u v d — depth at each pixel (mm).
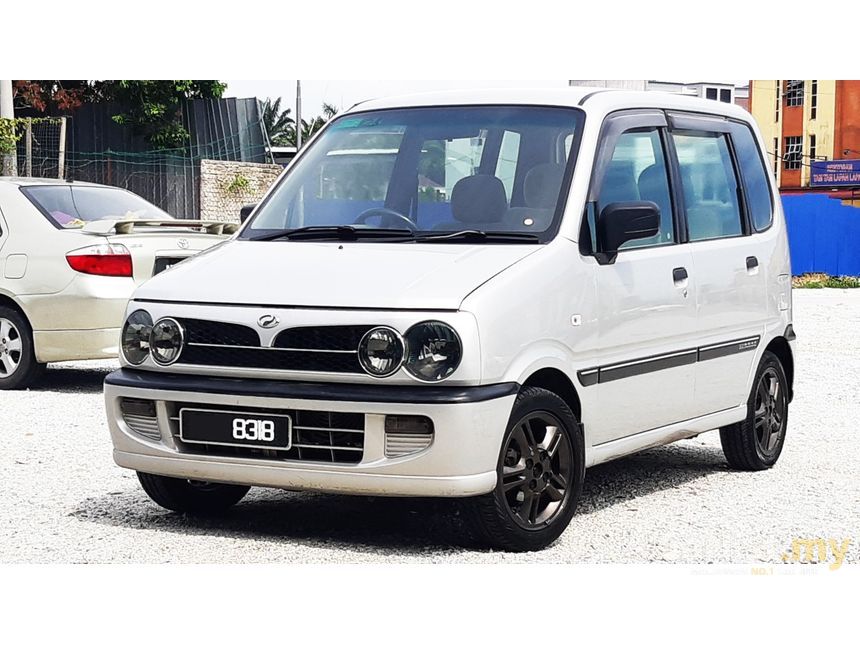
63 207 11758
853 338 17938
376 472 5641
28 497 7188
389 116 7160
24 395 11367
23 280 11367
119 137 32625
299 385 5758
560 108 6836
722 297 7711
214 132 32906
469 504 5812
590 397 6422
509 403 5723
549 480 6141
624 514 6910
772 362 8461
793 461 8711
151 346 6141
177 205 31453
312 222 6809
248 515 6828
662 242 7242
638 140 7156
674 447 9328
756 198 8461
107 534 6316
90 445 8852
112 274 11164
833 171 59938
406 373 5590
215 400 5898
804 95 61031
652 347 6988
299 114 45938
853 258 47500
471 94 7152
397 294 5715
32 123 27531
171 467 6105
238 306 5949
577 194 6438
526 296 5918
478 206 6500
